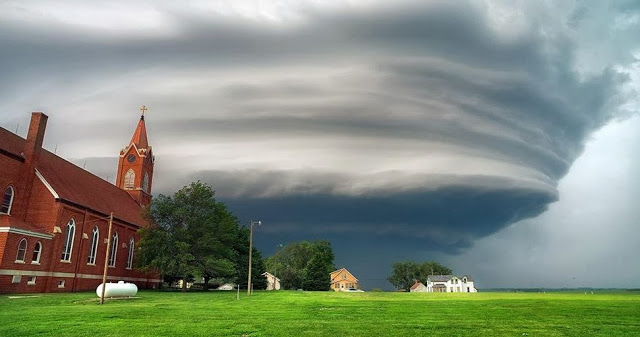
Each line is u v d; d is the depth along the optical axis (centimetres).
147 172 9531
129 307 3272
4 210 5153
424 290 17838
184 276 7044
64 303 3597
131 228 7750
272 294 6150
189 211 7288
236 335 1923
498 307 3609
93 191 7144
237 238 8931
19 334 1883
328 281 11850
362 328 2184
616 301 4459
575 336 2008
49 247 5372
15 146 5484
